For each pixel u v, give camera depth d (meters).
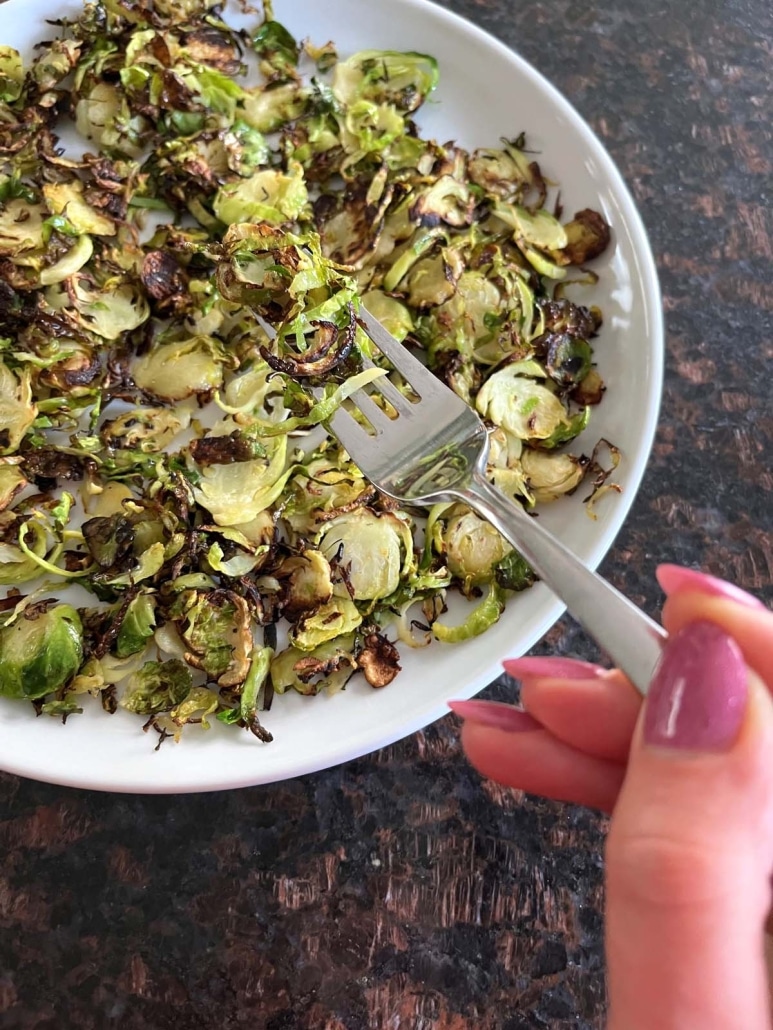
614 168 0.23
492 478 0.21
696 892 0.10
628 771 0.12
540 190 0.24
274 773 0.18
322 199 0.24
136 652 0.20
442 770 0.21
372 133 0.24
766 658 0.12
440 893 0.20
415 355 0.23
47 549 0.21
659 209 0.26
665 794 0.11
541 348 0.22
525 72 0.24
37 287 0.23
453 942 0.20
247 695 0.19
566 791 0.17
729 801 0.11
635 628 0.14
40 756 0.19
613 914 0.11
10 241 0.23
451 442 0.18
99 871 0.20
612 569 0.23
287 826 0.20
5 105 0.24
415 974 0.19
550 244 0.23
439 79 0.25
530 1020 0.19
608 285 0.23
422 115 0.25
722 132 0.27
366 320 0.19
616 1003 0.11
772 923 0.12
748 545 0.23
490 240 0.24
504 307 0.23
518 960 0.20
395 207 0.24
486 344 0.23
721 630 0.12
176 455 0.22
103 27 0.25
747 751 0.11
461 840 0.20
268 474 0.21
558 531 0.21
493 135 0.25
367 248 0.23
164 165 0.24
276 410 0.22
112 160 0.24
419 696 0.19
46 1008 0.19
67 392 0.22
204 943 0.19
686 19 0.29
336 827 0.20
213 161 0.24
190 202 0.24
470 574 0.20
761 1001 0.10
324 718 0.19
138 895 0.20
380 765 0.21
